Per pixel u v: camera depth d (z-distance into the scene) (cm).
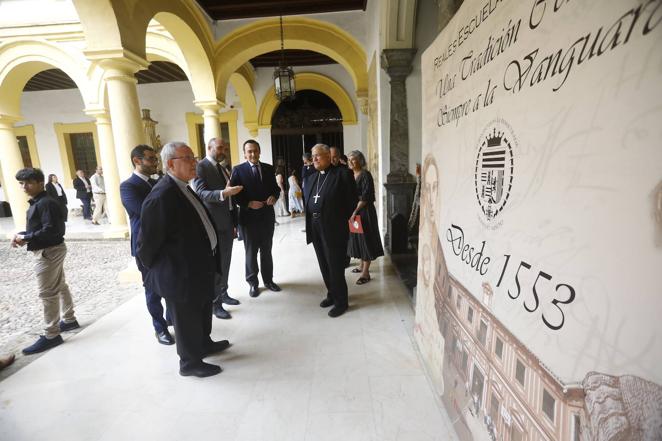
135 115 418
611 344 78
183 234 219
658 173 66
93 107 716
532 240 108
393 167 492
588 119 83
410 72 467
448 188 186
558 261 95
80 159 1201
